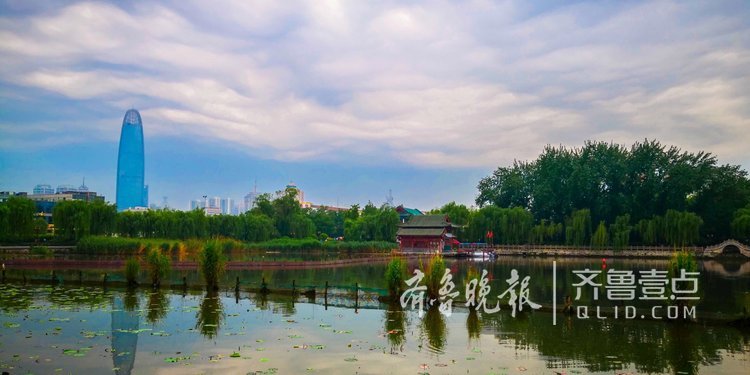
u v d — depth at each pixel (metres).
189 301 31.47
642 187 105.25
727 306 31.62
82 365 17.31
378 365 17.72
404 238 107.12
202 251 36.66
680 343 21.27
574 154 121.00
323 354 19.03
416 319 26.28
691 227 91.94
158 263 37.59
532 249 103.62
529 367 17.73
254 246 83.69
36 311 27.28
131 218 83.19
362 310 28.84
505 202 126.38
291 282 43.81
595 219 109.62
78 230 74.06
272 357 18.50
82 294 34.00
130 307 28.91
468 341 21.45
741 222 89.38
